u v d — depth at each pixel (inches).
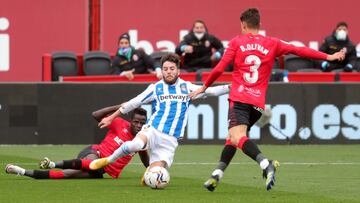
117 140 1339.8
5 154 1802.4
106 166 1344.7
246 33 1175.6
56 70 2284.7
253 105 1155.3
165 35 2522.1
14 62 2513.5
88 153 1336.1
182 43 2242.9
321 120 2047.2
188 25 2524.6
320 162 1689.2
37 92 1995.6
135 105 1224.2
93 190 1194.0
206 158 1754.4
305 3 2541.8
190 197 1123.3
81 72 2329.0
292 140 2043.6
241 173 1483.8
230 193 1175.6
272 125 2037.4
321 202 1090.1
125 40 2215.8
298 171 1528.1
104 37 2527.1
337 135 2052.2
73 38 2529.5
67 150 1894.7
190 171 1521.9
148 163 1328.7
